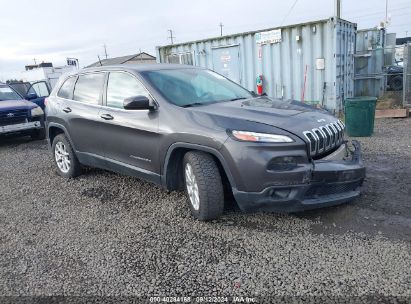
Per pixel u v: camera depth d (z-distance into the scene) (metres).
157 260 3.22
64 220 4.25
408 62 10.20
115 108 4.62
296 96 11.04
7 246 3.69
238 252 3.24
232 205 4.20
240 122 3.51
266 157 3.28
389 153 6.12
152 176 4.21
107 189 5.18
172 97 4.15
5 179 6.26
